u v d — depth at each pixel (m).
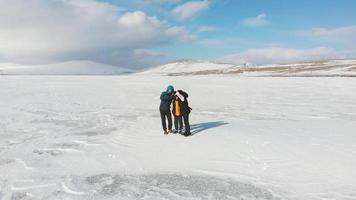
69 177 5.92
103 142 8.61
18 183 5.62
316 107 16.19
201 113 14.11
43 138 9.27
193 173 6.05
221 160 6.69
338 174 5.67
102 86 34.09
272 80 42.09
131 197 4.96
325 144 7.49
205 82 41.09
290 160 6.48
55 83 39.16
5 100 20.28
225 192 5.14
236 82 40.09
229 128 9.55
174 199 4.88
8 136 9.59
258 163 6.42
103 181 5.70
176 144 7.98
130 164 6.66
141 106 17.25
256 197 4.93
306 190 5.11
